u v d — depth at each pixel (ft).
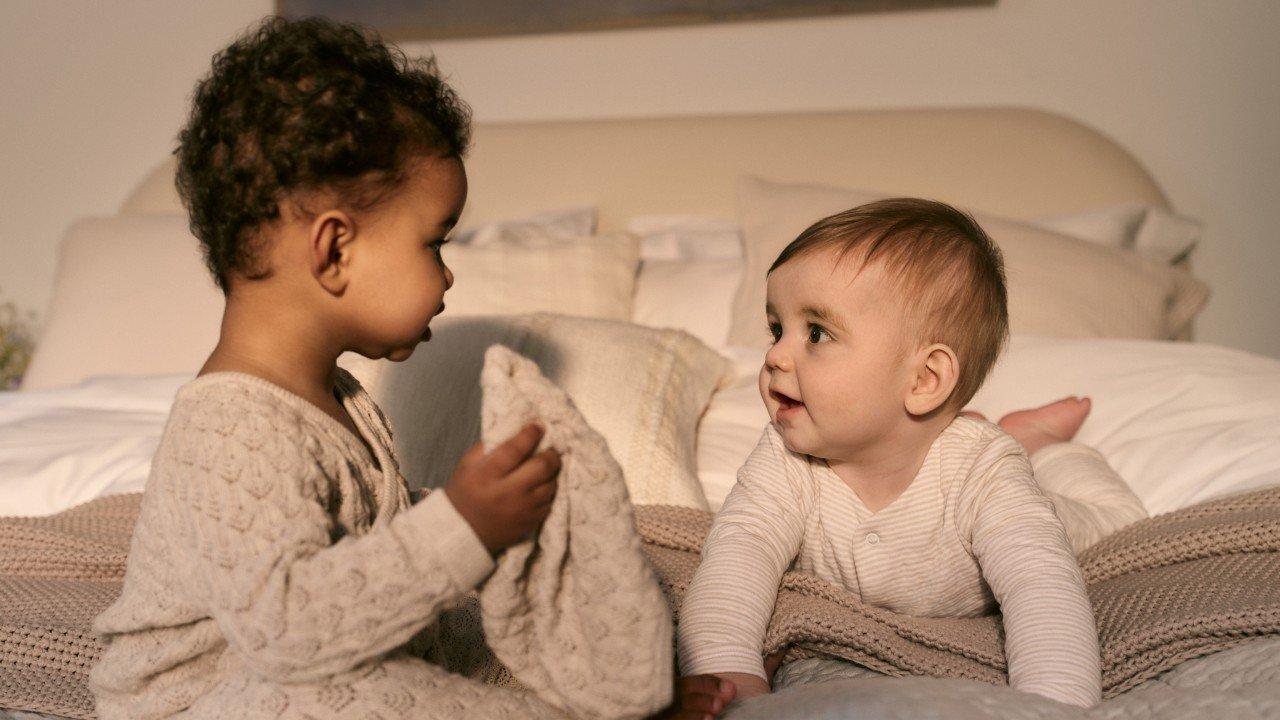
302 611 2.07
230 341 2.50
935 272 2.97
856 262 2.95
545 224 7.75
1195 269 7.88
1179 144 7.79
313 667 2.10
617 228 8.34
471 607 3.09
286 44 2.45
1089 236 7.09
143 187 8.98
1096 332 6.02
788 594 3.15
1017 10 7.91
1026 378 5.24
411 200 2.47
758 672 2.71
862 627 2.90
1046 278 6.17
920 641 2.97
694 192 8.20
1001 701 2.17
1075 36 7.86
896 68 8.12
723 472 4.77
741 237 7.54
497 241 6.75
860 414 2.97
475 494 2.14
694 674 2.63
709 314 6.73
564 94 8.73
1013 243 6.35
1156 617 2.93
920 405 3.00
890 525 3.15
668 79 8.52
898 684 2.24
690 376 5.10
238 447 2.20
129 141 9.80
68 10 9.78
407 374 4.82
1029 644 2.62
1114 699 2.41
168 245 7.40
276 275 2.43
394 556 2.10
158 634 2.34
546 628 2.32
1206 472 4.44
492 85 8.86
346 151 2.33
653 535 3.74
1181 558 3.39
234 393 2.31
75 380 7.00
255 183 2.34
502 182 8.57
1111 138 7.84
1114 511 4.11
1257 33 7.57
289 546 2.11
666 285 6.91
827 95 8.24
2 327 9.68
